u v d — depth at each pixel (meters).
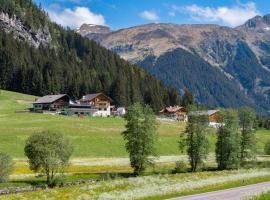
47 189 61.47
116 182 64.94
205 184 61.03
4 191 62.50
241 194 49.22
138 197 49.62
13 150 98.56
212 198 46.00
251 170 86.00
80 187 60.78
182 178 69.31
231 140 96.31
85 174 77.81
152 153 84.81
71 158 97.06
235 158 97.00
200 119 93.75
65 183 70.50
